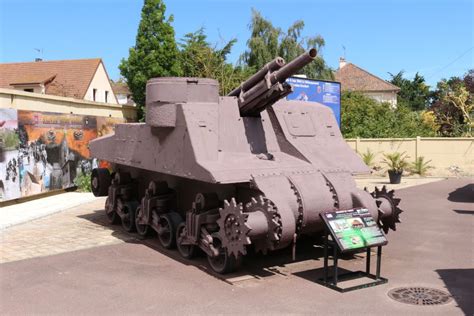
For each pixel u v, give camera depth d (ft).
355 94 100.83
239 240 20.24
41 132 45.83
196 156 22.72
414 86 193.16
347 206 23.30
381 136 80.18
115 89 157.99
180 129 23.99
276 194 21.54
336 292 19.94
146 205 28.07
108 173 35.68
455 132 99.04
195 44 81.35
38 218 36.32
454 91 115.65
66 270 23.07
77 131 52.01
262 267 23.49
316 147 26.76
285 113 27.53
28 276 22.12
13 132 41.60
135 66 76.69
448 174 71.61
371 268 23.47
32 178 44.39
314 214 22.33
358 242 20.29
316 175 23.81
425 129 92.48
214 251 22.44
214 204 23.89
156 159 25.96
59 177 48.75
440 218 37.04
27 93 44.29
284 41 106.22
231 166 22.70
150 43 76.59
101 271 22.93
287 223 20.66
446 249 27.22
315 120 28.45
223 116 25.38
